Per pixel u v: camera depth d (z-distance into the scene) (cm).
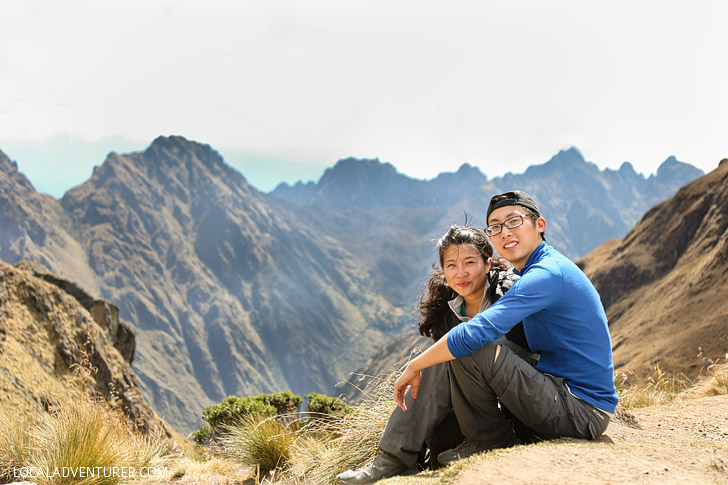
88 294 2541
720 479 228
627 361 10162
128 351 2661
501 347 297
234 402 767
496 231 340
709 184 15262
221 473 532
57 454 437
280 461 523
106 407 604
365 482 335
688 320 10456
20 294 1533
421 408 326
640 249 16012
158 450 563
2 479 437
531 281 296
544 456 254
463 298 373
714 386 618
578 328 307
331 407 727
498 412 317
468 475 243
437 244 365
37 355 1394
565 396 302
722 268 11312
